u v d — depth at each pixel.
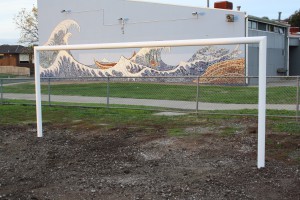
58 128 10.22
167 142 8.26
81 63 32.19
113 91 19.59
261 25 29.09
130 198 5.20
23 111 13.53
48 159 7.31
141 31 29.31
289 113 11.23
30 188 5.74
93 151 7.78
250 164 6.53
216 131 9.22
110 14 30.61
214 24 26.38
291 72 37.44
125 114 12.17
